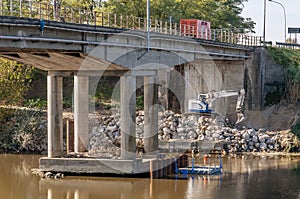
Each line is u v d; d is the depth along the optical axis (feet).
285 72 379.35
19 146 329.31
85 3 417.28
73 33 221.46
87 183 239.91
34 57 235.20
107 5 404.77
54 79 261.85
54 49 213.87
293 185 239.91
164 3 412.16
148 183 240.94
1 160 299.58
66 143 295.69
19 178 250.98
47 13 230.48
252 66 375.86
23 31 199.62
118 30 240.94
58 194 225.76
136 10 403.13
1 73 363.15
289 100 372.58
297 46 437.17
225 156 315.37
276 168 279.69
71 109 384.88
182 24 329.31
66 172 253.44
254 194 223.71
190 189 231.09
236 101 370.73
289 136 341.41
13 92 365.40
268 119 364.79
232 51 357.61
